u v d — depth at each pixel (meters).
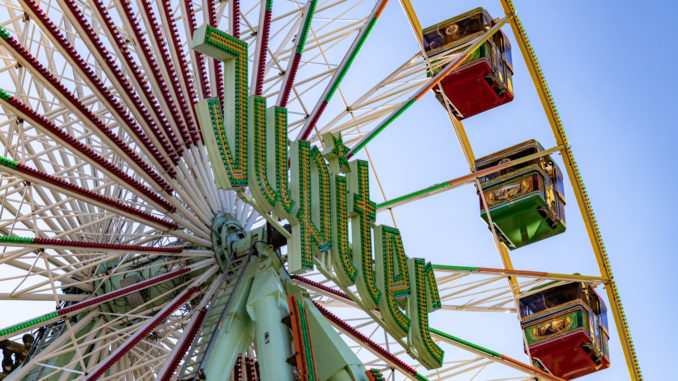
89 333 29.16
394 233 30.91
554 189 42.19
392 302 29.33
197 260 31.39
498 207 40.38
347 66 34.22
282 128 27.91
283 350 25.66
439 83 38.66
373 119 36.03
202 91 31.44
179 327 31.56
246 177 25.86
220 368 26.08
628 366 38.09
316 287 32.00
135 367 29.16
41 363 29.94
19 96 26.00
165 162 29.73
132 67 28.45
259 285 27.69
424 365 30.22
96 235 31.92
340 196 29.42
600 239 37.97
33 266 27.64
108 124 31.92
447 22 40.41
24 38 26.70
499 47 41.25
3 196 27.91
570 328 37.91
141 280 31.84
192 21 32.09
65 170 29.86
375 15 35.00
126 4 28.38
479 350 34.97
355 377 26.42
